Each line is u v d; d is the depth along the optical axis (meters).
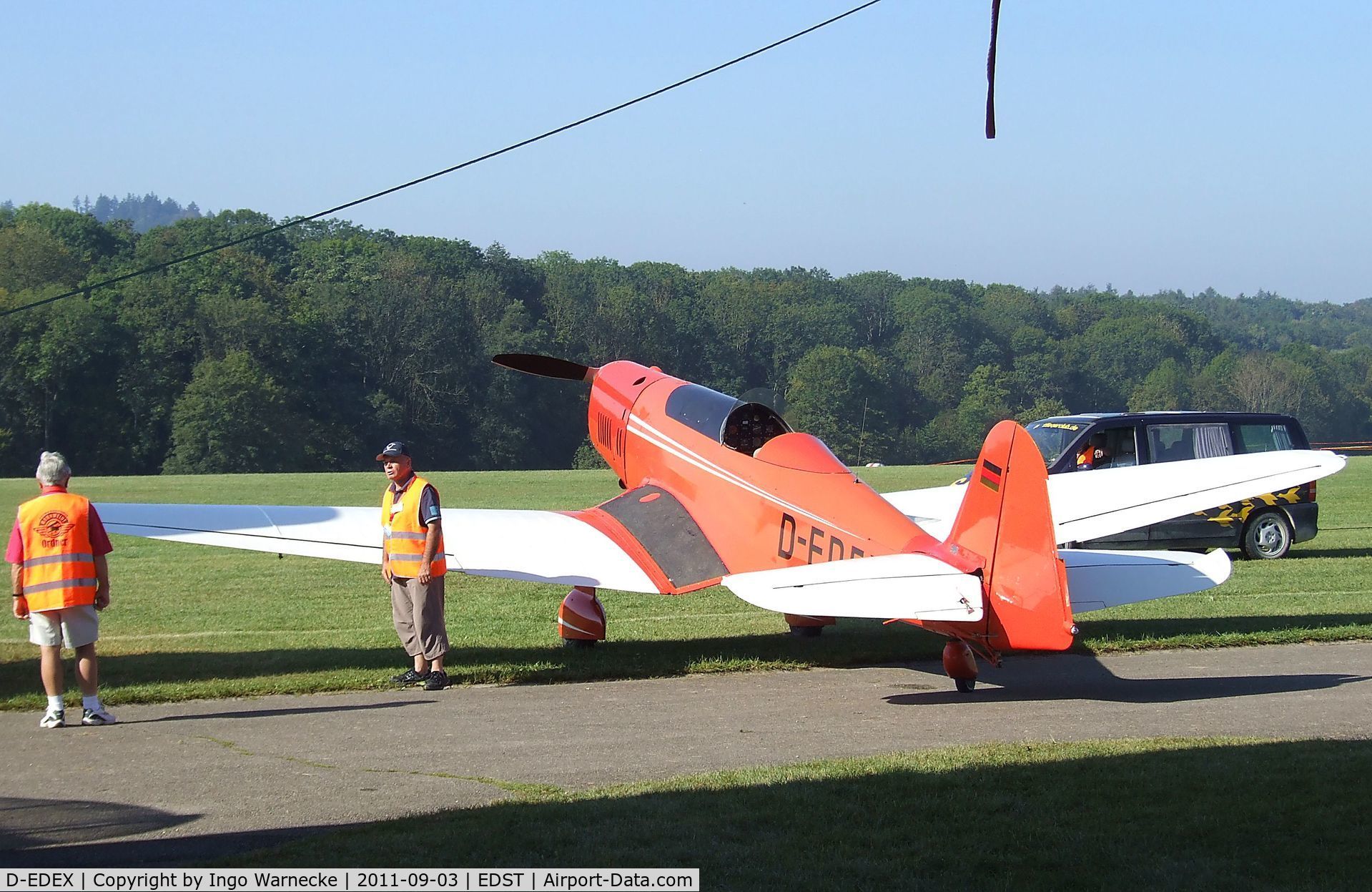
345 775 5.64
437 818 4.88
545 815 4.89
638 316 83.94
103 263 78.38
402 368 70.38
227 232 90.31
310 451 61.12
